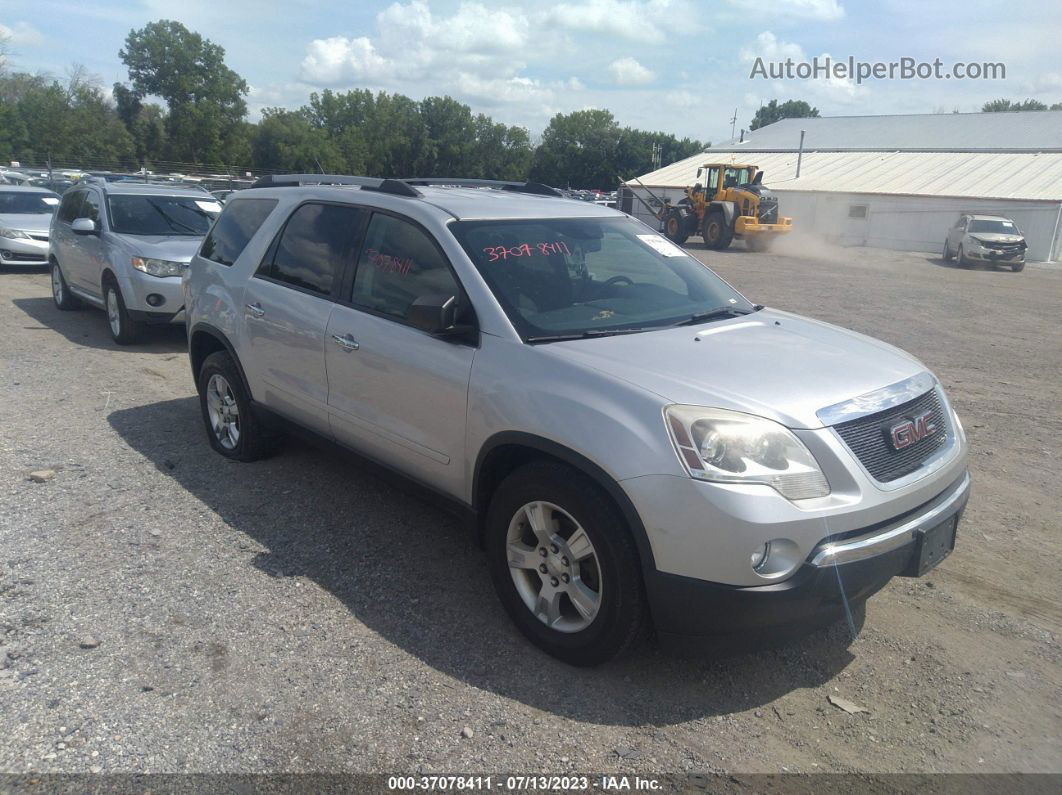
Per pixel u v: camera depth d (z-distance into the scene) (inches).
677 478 117.3
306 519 187.8
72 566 162.6
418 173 3523.6
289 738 116.6
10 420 253.3
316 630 143.4
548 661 137.1
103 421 255.9
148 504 193.3
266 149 3061.0
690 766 114.1
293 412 192.2
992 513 202.4
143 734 116.3
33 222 601.0
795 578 117.0
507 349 141.7
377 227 174.2
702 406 121.4
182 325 384.8
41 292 521.7
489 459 143.5
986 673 137.3
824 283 761.0
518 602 141.4
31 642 136.6
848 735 121.6
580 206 189.3
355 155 3267.7
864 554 120.9
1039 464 238.5
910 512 129.1
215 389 225.0
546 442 130.8
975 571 172.4
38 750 112.3
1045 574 171.6
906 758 116.9
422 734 118.3
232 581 159.0
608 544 124.2
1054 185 1290.6
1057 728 123.7
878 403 130.0
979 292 718.5
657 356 137.0
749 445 117.6
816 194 1480.1
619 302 160.9
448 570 166.9
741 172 1227.2
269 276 198.7
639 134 3526.1
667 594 119.7
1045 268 1086.4
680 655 126.0
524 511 138.4
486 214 166.7
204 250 229.1
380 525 186.1
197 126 2997.0
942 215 1318.9
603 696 128.6
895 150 1704.0
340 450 180.9
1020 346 440.5
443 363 149.6
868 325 502.0
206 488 203.8
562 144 3575.3
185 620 144.9
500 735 118.8
